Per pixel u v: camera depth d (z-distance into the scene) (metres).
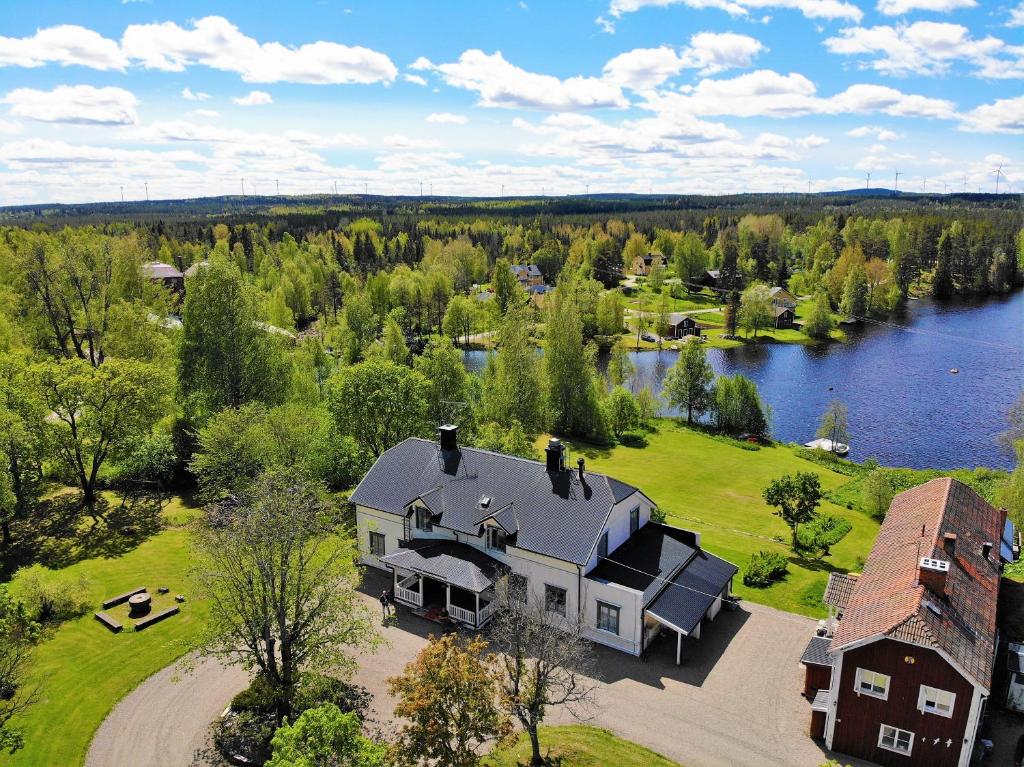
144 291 83.19
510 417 74.56
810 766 27.55
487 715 23.80
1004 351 120.25
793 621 37.91
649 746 28.55
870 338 133.75
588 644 34.16
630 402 82.88
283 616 29.94
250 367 62.22
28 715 30.42
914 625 26.20
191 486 56.78
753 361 120.06
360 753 19.94
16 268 81.44
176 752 28.70
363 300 119.06
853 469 71.12
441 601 39.53
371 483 44.00
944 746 26.36
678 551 39.16
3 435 45.34
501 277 150.62
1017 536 42.38
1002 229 192.62
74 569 42.72
